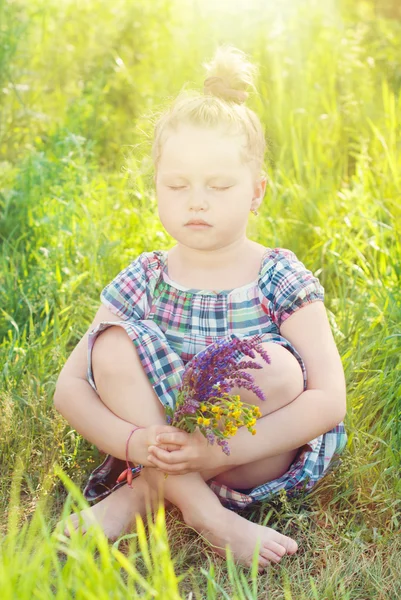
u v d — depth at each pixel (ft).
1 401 7.74
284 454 6.74
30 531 5.33
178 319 6.93
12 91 14.79
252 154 6.88
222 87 7.48
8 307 9.69
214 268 6.99
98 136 14.65
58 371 8.51
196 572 6.17
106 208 11.69
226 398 6.11
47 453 7.34
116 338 6.60
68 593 4.97
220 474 6.75
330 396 6.55
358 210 11.39
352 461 7.09
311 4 17.30
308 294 6.82
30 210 11.44
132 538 6.51
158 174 6.91
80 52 17.13
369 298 9.70
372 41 17.21
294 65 14.88
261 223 11.20
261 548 6.21
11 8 15.07
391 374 8.08
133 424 6.45
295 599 5.85
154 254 7.28
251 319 6.88
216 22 16.63
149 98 15.58
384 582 6.04
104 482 7.16
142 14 17.99
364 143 13.10
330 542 6.50
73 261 10.63
